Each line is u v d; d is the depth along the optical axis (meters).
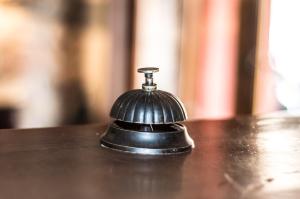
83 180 0.44
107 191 0.42
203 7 1.28
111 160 0.49
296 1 1.37
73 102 1.19
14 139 0.56
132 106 0.51
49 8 1.13
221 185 0.44
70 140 0.56
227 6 1.31
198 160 0.50
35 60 1.15
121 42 1.21
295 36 1.39
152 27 1.23
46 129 0.61
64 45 1.16
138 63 1.24
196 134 0.61
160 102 0.51
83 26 1.17
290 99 1.41
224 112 1.36
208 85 1.33
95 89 1.21
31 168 0.47
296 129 0.66
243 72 1.36
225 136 0.61
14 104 1.14
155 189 0.43
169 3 1.24
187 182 0.45
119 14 1.20
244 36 1.34
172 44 1.27
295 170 0.49
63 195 0.41
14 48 1.12
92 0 1.17
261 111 1.40
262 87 1.39
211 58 1.32
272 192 0.43
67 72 1.18
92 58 1.19
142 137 0.52
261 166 0.50
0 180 0.44
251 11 1.33
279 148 0.56
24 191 0.42
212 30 1.30
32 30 1.13
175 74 1.29
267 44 1.37
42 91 1.16
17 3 1.11
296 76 1.41
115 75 1.22
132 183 0.44
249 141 0.59
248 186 0.44
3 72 1.12
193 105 1.33
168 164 0.49
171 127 0.54
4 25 1.10
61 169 0.47
